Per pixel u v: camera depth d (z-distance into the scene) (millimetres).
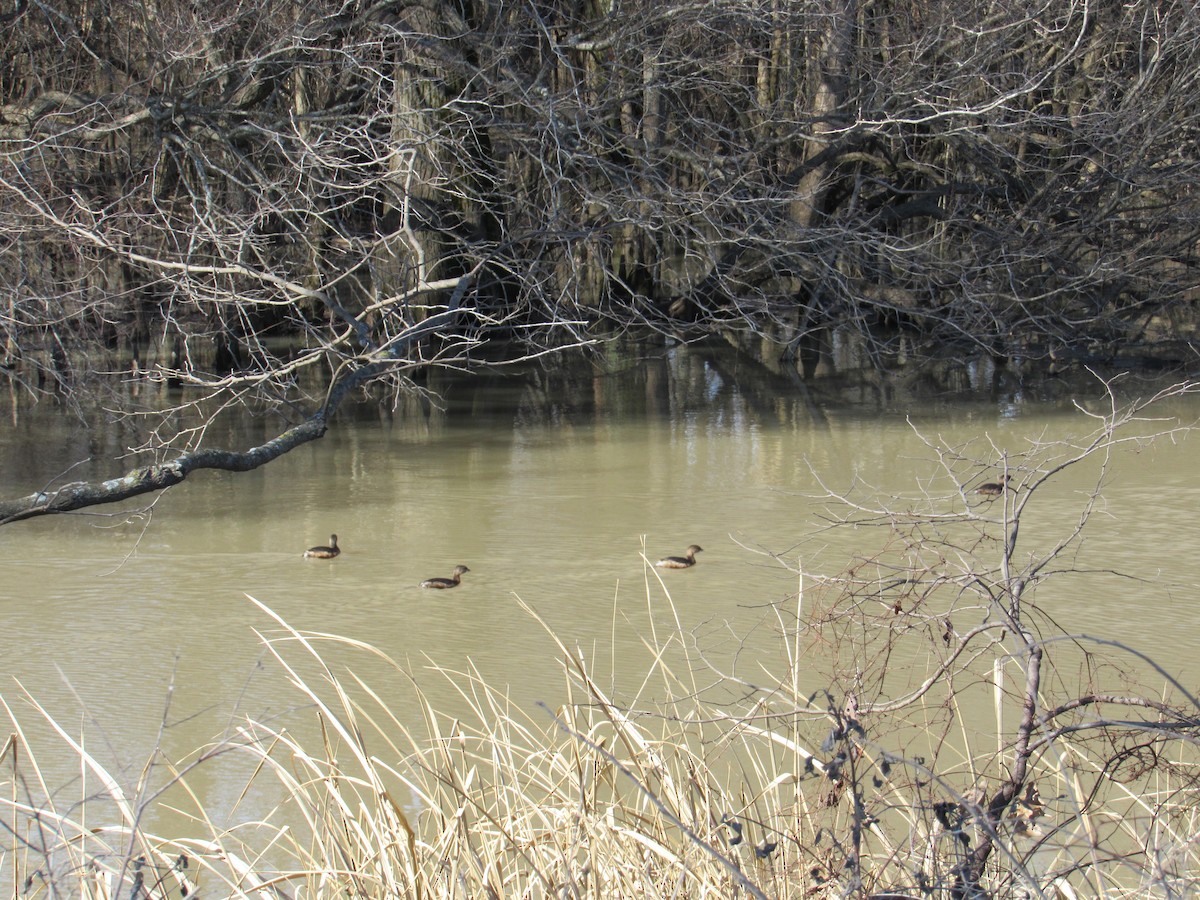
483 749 6406
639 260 24109
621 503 11750
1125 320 20281
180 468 5926
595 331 23422
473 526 11000
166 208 15445
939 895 3426
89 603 9016
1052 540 9984
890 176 21906
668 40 16422
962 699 6535
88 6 16406
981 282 18688
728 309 18516
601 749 3562
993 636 7270
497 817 4762
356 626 8508
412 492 12273
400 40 15875
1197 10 17844
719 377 19984
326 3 16031
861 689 4180
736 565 9680
